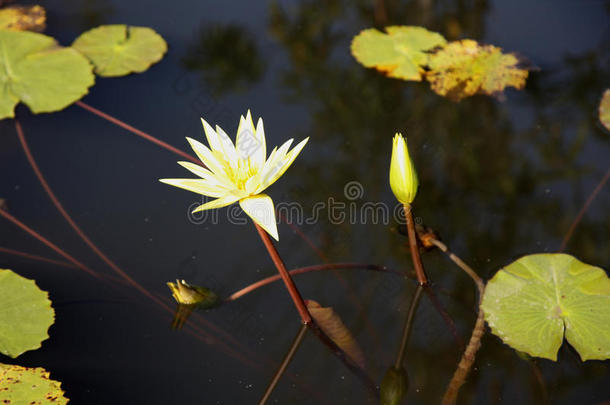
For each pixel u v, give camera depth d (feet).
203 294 6.18
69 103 6.55
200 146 6.07
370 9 7.06
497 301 6.15
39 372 6.00
